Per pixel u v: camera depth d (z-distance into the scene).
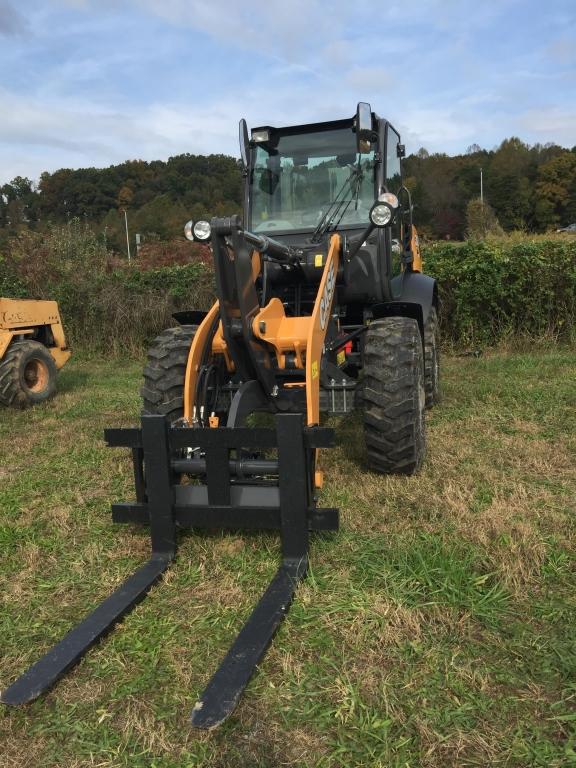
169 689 2.28
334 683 2.26
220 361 3.92
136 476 3.25
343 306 4.85
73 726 2.12
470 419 5.54
